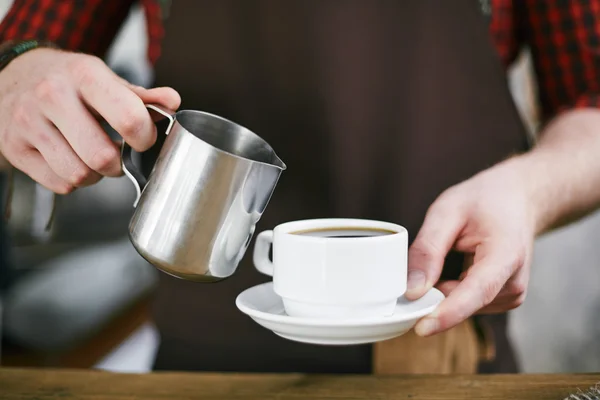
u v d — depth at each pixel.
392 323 0.67
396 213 1.21
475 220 0.84
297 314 0.72
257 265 0.80
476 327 1.11
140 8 1.36
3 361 1.64
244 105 1.20
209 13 1.18
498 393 0.79
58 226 1.75
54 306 1.75
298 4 1.16
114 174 0.77
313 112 1.19
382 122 1.19
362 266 0.68
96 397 0.80
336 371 1.16
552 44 1.24
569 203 0.98
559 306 2.06
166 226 0.68
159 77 1.22
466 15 1.17
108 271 1.89
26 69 0.82
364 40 1.17
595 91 1.22
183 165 0.67
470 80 1.18
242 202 0.68
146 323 1.93
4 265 1.68
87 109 0.75
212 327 1.19
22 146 0.81
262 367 1.18
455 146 1.19
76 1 1.21
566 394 0.78
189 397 0.80
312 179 1.20
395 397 0.79
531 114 1.72
